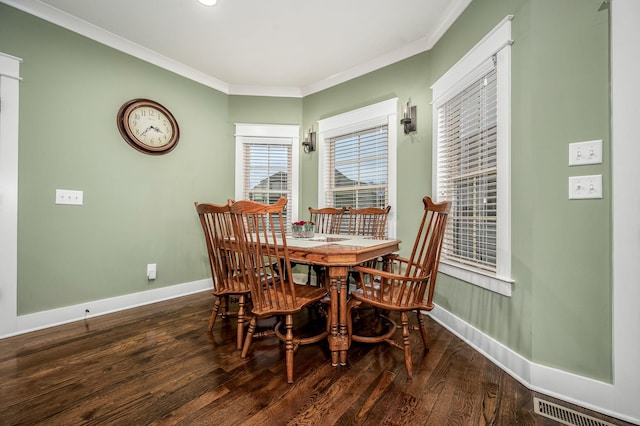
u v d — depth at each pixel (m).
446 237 2.28
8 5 1.98
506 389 1.39
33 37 2.07
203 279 3.21
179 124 3.02
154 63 2.80
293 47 2.68
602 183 1.26
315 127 3.49
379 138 2.94
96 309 2.38
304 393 1.33
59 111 2.20
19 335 1.97
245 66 3.04
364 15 2.23
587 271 1.29
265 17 2.26
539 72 1.43
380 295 1.58
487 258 1.81
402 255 2.68
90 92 2.36
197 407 1.23
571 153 1.33
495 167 1.76
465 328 1.93
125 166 2.58
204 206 1.85
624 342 1.20
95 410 1.20
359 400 1.28
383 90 2.87
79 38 2.30
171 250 2.93
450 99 2.21
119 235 2.54
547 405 1.27
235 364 1.59
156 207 2.81
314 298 1.65
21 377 1.45
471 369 1.57
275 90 3.56
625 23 1.19
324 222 3.19
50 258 2.15
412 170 2.62
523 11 1.51
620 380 1.21
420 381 1.44
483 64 1.80
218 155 3.39
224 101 3.47
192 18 2.27
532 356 1.42
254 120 3.54
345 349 1.59
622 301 1.21
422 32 2.45
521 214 1.51
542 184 1.42
